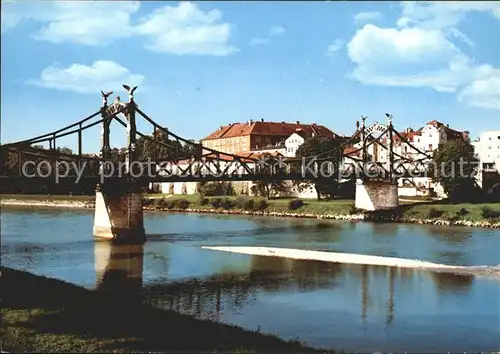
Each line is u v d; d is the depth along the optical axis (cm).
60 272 3853
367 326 2528
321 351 2077
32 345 1870
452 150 8250
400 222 7700
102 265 4134
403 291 3219
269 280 3544
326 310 2809
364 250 4944
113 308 2431
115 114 5953
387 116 8875
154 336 2041
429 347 2239
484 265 4106
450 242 5469
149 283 3469
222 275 3722
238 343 2031
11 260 4350
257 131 14775
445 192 8356
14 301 2469
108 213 5738
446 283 3447
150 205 10725
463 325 2550
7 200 12344
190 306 2884
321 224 7488
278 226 7250
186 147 15688
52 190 6084
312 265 4106
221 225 7431
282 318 2666
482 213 7156
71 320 2192
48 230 6544
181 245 5325
